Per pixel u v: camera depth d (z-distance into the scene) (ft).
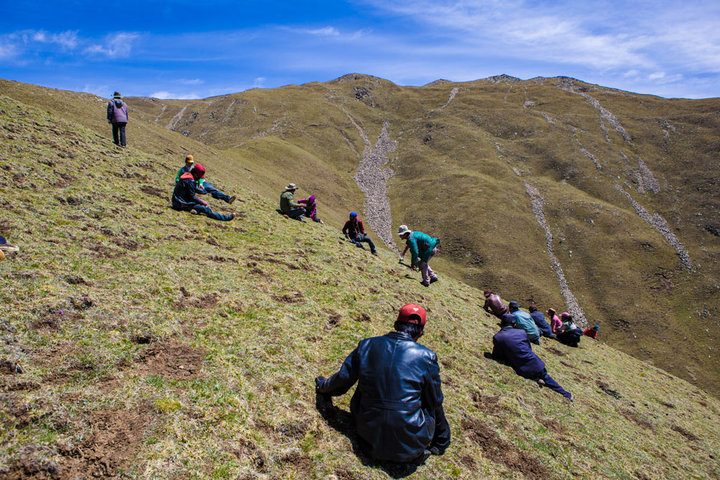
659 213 383.24
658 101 601.21
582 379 41.24
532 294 293.43
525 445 21.91
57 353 14.97
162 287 22.31
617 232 353.92
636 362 63.57
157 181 47.32
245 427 14.94
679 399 48.55
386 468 15.58
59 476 11.02
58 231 25.29
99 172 41.65
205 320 21.13
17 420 11.99
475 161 484.74
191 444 13.26
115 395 14.14
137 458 12.09
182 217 38.75
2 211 25.38
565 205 388.78
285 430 15.71
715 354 255.91
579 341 61.11
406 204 414.00
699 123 495.82
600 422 29.96
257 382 17.74
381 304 33.50
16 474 10.68
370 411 15.35
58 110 126.52
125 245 27.27
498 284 301.63
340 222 273.54
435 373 16.25
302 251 40.47
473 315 47.24
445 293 53.67
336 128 611.88
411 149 547.90
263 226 45.98
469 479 16.90
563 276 321.32
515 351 32.71
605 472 22.52
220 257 30.73
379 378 15.53
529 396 28.91
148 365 16.26
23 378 13.33
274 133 572.51
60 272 20.04
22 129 43.57
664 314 285.23
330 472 14.51
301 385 18.80
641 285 307.78
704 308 286.25
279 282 30.48
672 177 423.64
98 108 147.95
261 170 270.87
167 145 136.26
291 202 57.41
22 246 21.61
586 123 547.08
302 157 434.71
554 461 21.45
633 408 37.83
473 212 373.61
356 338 25.31
